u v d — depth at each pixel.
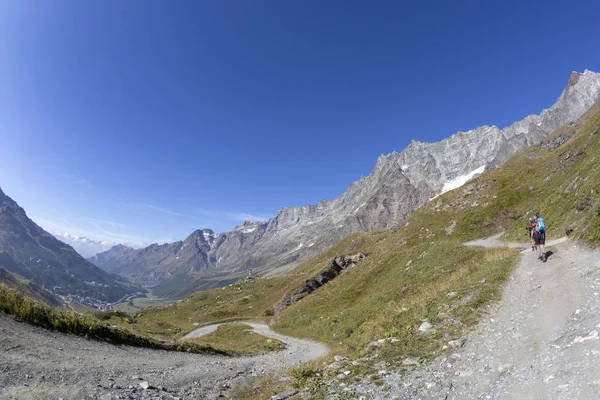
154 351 27.09
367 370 15.20
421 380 12.34
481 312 18.42
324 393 13.52
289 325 67.31
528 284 20.86
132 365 20.23
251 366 26.12
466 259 38.84
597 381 8.19
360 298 57.53
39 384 13.86
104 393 13.95
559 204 43.97
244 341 56.59
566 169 66.31
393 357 16.00
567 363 9.93
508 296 19.77
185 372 20.89
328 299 68.94
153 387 16.17
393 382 12.82
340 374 15.74
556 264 23.50
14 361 15.79
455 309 20.08
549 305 16.17
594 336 10.78
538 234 26.67
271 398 14.47
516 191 75.25
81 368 17.09
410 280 43.19
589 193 34.25
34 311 23.20
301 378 17.59
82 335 24.23
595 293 15.30
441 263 42.16
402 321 23.12
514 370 10.98
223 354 33.25
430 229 77.69
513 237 48.41
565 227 35.56
